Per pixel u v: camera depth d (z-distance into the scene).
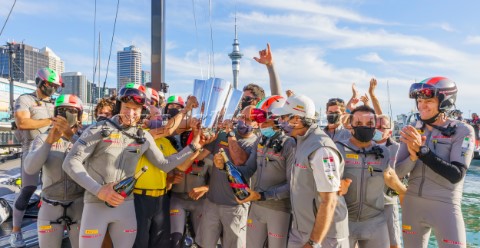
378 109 5.23
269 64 4.77
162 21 5.61
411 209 3.28
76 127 3.46
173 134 3.92
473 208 11.07
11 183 6.36
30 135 4.23
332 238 2.69
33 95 4.30
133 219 3.03
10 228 4.86
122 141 2.97
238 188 3.18
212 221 3.87
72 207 3.36
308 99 2.76
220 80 3.37
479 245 7.25
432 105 3.13
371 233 2.92
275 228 3.37
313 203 2.71
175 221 3.98
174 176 3.84
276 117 3.29
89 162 2.92
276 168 3.37
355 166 2.91
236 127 3.94
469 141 2.99
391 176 3.00
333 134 4.62
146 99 3.05
